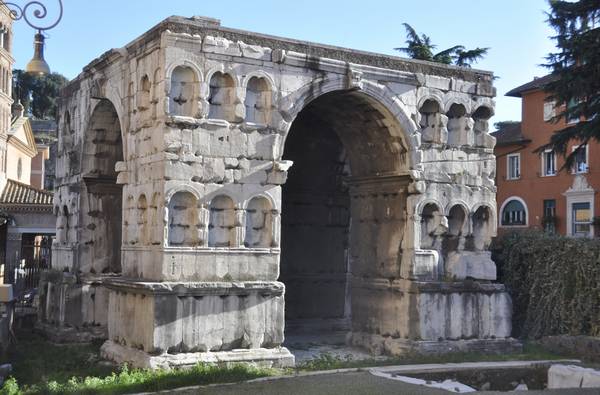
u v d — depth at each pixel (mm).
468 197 26578
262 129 22906
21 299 36531
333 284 32719
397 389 17281
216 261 21984
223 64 22359
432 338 25047
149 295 21000
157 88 22047
